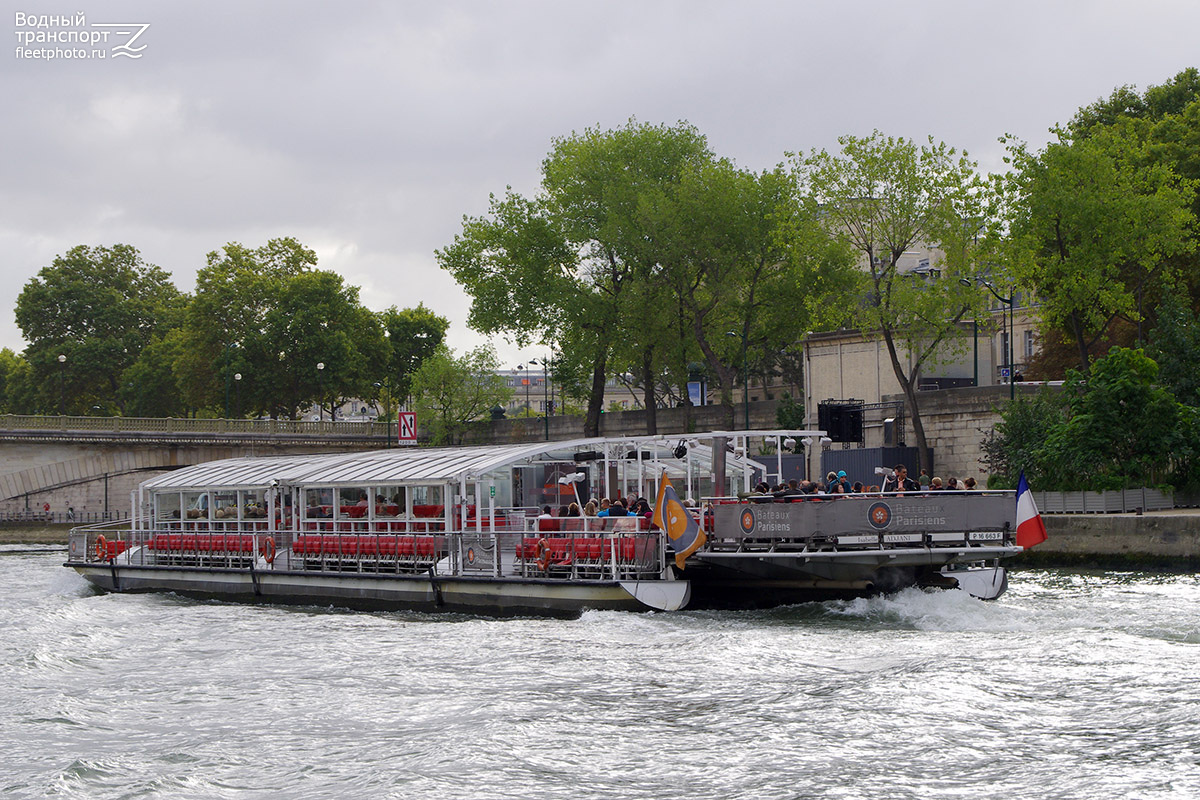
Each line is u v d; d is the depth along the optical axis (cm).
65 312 12469
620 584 2694
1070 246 5378
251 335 10200
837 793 1359
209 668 2356
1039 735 1570
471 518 3162
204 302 10525
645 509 2970
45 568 5609
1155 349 5128
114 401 12531
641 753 1548
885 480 2902
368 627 2856
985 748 1520
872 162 5153
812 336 6594
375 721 1800
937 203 5075
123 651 2648
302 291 10419
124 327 12644
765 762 1489
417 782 1434
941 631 2405
